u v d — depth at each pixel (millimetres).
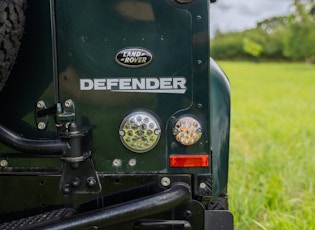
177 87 1937
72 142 1906
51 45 1947
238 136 6379
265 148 5242
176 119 1950
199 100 1940
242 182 4043
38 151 1908
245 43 49750
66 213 1967
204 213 1977
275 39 52188
